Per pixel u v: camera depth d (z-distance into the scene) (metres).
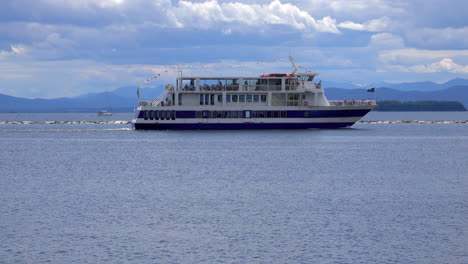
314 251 43.00
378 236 46.81
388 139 157.88
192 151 119.31
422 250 43.16
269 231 48.44
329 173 84.56
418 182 75.44
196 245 44.47
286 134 164.38
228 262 40.66
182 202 60.78
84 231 48.38
